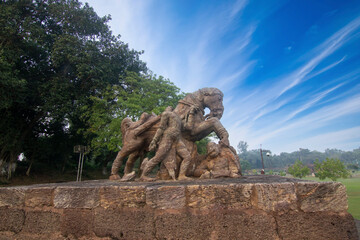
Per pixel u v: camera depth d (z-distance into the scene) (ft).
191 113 14.47
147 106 46.52
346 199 8.05
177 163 13.06
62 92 46.42
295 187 8.38
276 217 8.12
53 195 10.00
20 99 42.27
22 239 9.71
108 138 46.75
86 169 74.95
